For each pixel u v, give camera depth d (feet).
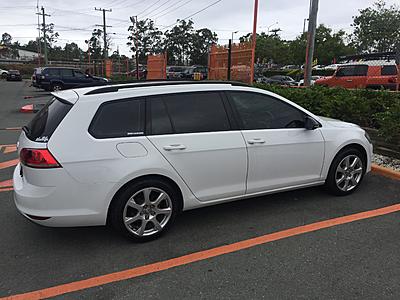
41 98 66.13
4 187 17.48
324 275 10.32
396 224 13.44
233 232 12.92
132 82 13.34
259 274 10.39
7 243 12.17
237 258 11.23
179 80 14.10
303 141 14.47
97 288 9.83
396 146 20.88
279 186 14.34
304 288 9.76
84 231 13.01
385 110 23.61
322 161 15.17
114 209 11.51
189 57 244.83
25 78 175.52
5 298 9.44
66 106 11.34
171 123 12.21
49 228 13.23
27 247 11.93
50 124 11.25
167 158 11.85
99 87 12.04
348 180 16.12
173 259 11.21
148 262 11.05
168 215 12.34
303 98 28.25
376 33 145.07
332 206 15.10
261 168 13.69
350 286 9.83
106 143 11.18
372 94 25.96
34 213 10.93
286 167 14.29
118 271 10.60
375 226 13.29
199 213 14.51
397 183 17.84
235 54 40.29
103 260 11.16
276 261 11.05
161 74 73.20
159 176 11.91
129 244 12.09
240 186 13.44
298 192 16.70
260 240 12.34
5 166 21.06
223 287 9.82
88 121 11.18
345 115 24.85
